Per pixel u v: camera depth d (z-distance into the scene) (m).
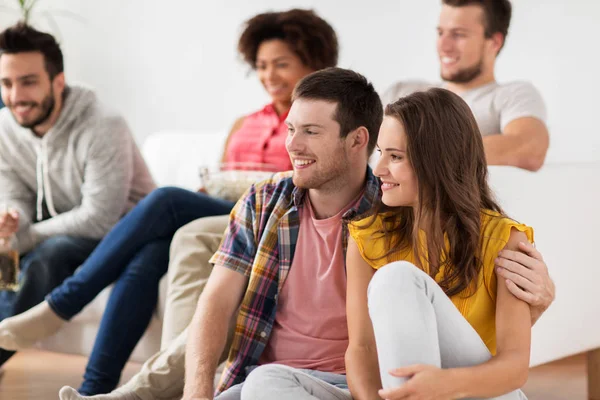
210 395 1.99
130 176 3.27
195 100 4.65
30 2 4.98
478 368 1.61
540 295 1.76
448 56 3.33
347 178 2.09
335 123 2.05
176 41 4.68
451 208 1.85
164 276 2.77
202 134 3.78
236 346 2.13
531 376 3.58
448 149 1.84
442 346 1.66
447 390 1.56
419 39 4.00
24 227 3.19
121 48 4.84
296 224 2.12
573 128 3.64
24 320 2.80
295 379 1.75
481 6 3.28
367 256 1.90
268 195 2.19
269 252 2.13
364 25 4.14
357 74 2.14
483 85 3.33
